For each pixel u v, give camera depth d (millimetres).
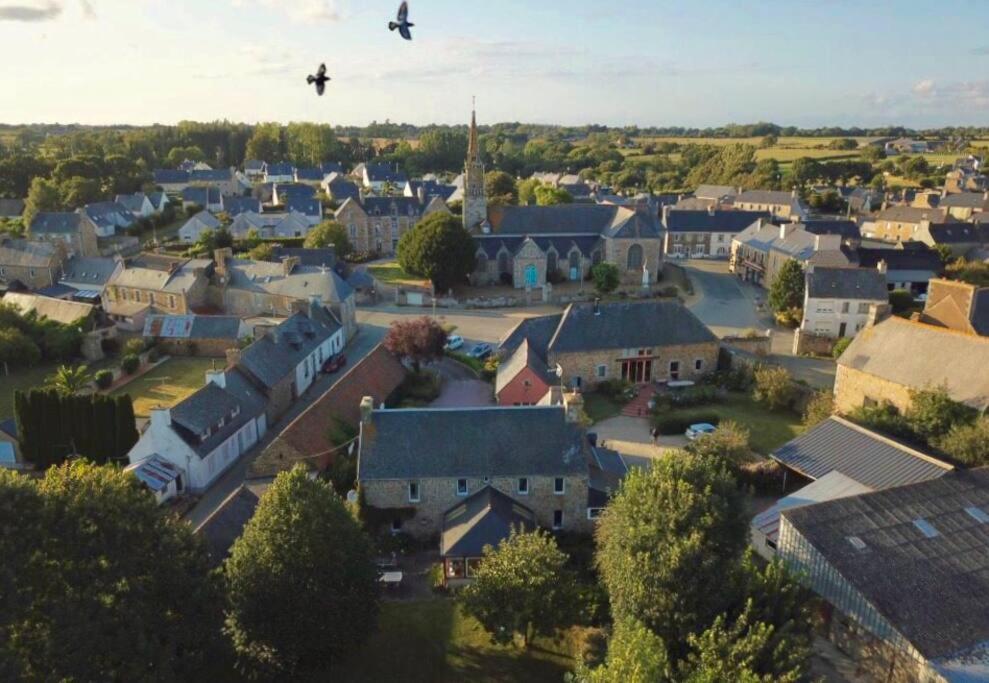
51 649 25172
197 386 72312
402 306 104875
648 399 67562
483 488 44781
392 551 43938
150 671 27297
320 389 72250
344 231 131125
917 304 95750
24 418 56281
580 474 44469
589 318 71062
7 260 103312
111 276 98312
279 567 31234
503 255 117500
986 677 28750
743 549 35000
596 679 25266
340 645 31953
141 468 49938
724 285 118000
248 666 32531
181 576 29781
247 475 49625
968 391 51406
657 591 30312
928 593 32469
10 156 197875
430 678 33906
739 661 26656
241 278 94500
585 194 196375
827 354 82000
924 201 166000
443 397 68250
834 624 34500
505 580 32906
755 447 57656
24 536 26266
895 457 44781
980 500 39000
